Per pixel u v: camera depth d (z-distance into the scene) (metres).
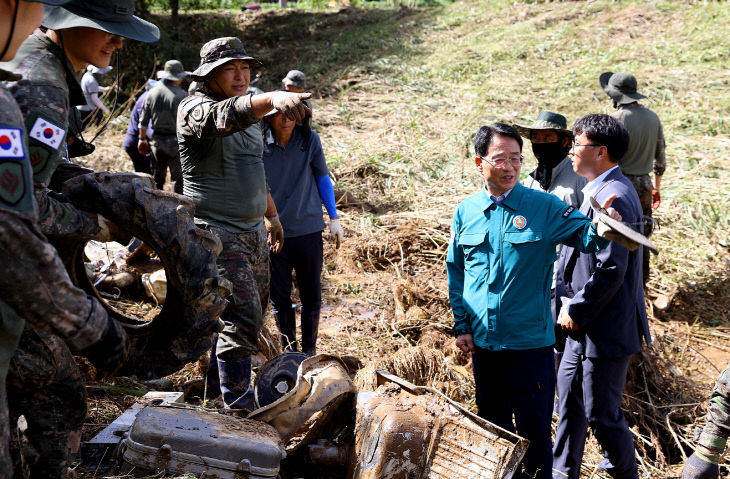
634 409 4.44
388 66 12.99
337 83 12.43
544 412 3.06
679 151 8.45
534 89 11.20
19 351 1.95
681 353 5.23
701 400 4.60
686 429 4.29
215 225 3.45
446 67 12.71
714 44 11.71
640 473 3.92
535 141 3.95
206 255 2.18
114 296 5.02
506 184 3.05
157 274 4.94
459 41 14.20
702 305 5.93
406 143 9.50
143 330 2.30
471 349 3.24
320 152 4.58
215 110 3.04
